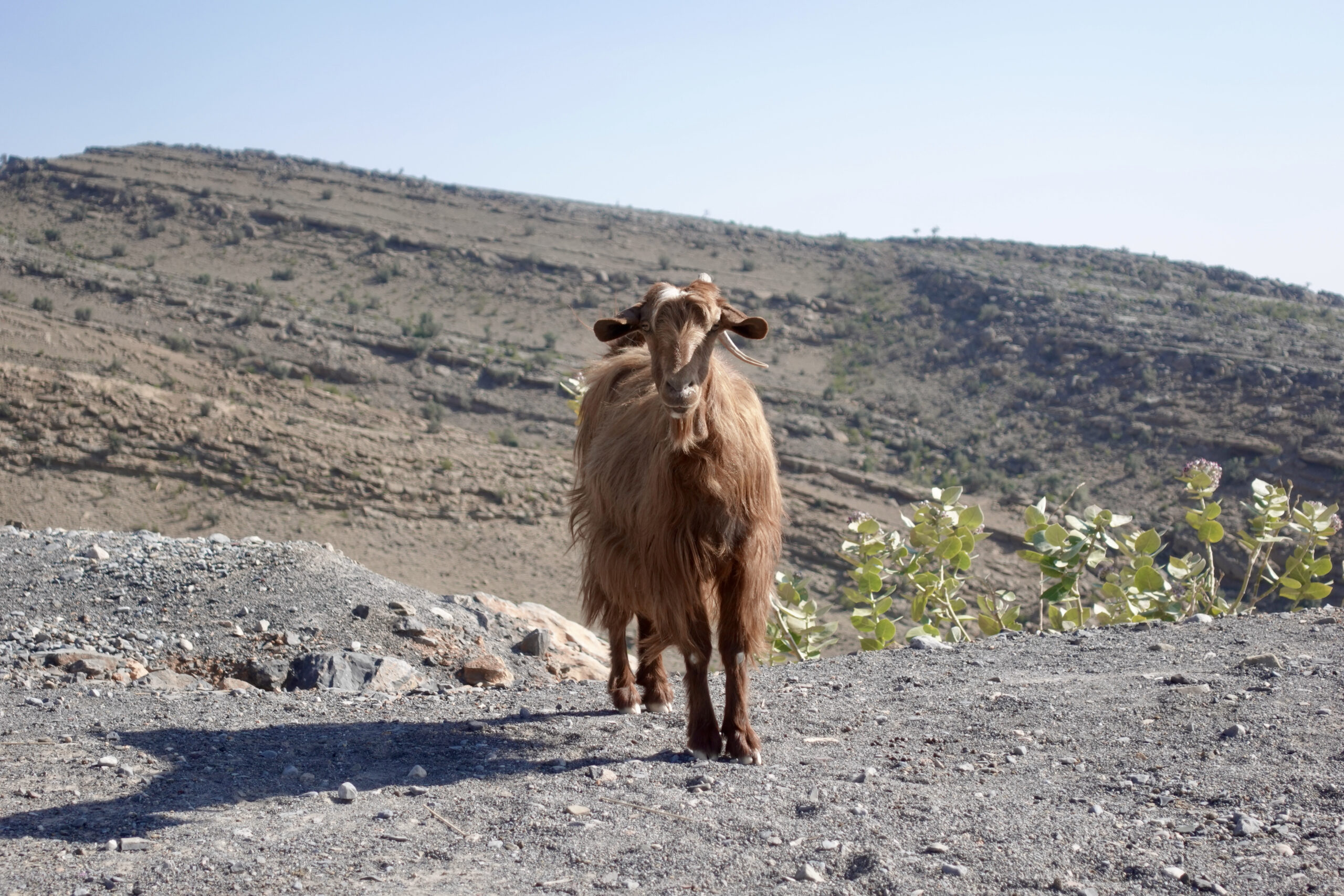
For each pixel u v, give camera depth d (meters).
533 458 85.12
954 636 10.08
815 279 148.00
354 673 7.95
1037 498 88.44
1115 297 135.25
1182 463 92.75
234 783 5.06
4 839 4.18
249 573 9.95
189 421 74.69
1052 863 3.66
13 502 64.31
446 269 139.00
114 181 148.25
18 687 7.06
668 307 4.92
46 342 87.44
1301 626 7.43
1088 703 5.81
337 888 3.67
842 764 5.12
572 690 7.56
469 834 4.24
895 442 101.69
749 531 5.41
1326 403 96.31
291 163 171.50
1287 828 3.83
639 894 3.57
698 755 5.36
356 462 75.62
